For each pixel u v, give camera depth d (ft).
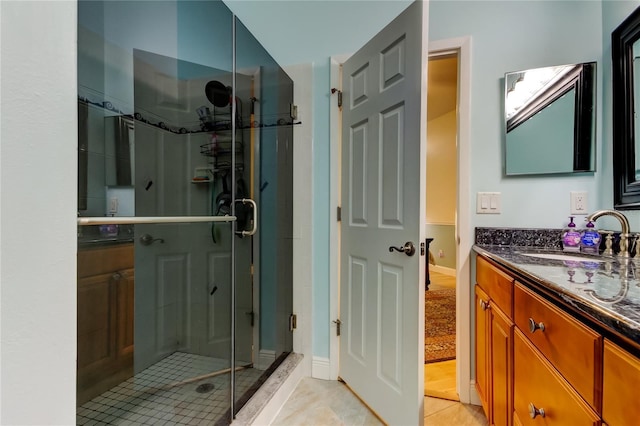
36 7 1.45
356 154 5.49
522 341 3.01
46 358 1.49
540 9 4.93
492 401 4.00
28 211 1.42
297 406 5.07
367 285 5.16
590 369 1.90
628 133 4.17
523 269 3.02
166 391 4.89
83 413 4.50
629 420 1.54
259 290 5.74
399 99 4.43
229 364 5.23
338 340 5.90
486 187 5.14
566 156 4.82
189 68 5.76
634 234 3.92
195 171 5.72
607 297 1.97
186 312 5.46
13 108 1.36
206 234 5.52
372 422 4.69
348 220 5.71
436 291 12.22
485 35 5.12
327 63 5.98
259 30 6.33
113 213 5.08
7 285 1.34
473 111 5.18
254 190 5.73
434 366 6.30
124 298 5.06
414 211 4.15
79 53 4.84
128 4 5.37
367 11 5.77
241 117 5.68
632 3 4.11
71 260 1.60
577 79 4.75
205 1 5.72
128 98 5.35
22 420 1.39
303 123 6.14
